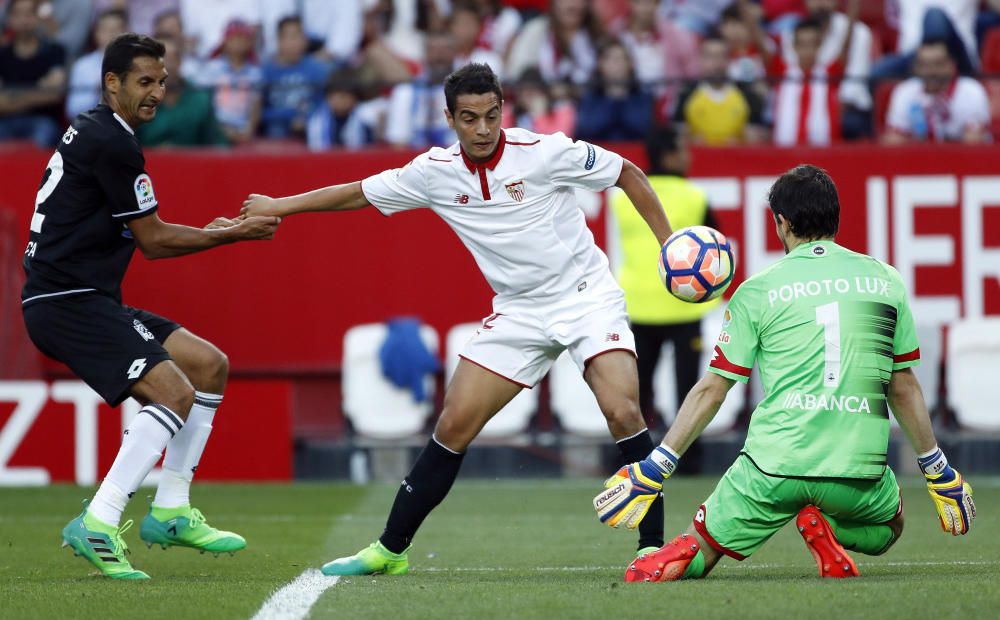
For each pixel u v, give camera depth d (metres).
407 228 41.97
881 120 43.97
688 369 37.97
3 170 41.84
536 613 15.20
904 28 50.94
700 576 18.64
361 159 42.06
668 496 34.56
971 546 24.61
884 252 41.84
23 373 40.56
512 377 20.75
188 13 50.66
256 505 33.69
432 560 23.42
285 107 44.62
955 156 41.75
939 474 18.83
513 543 26.25
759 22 50.69
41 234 20.55
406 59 51.31
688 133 43.09
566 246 20.61
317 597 17.05
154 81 20.58
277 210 21.11
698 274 20.14
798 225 18.89
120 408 38.38
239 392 39.22
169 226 20.89
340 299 41.91
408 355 40.91
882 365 18.31
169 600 16.98
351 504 33.88
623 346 20.42
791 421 18.22
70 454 38.28
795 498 18.25
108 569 20.19
